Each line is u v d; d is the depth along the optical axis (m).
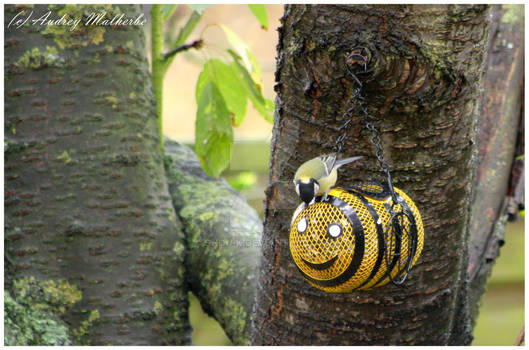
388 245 3.04
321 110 3.11
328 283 3.07
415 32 3.03
